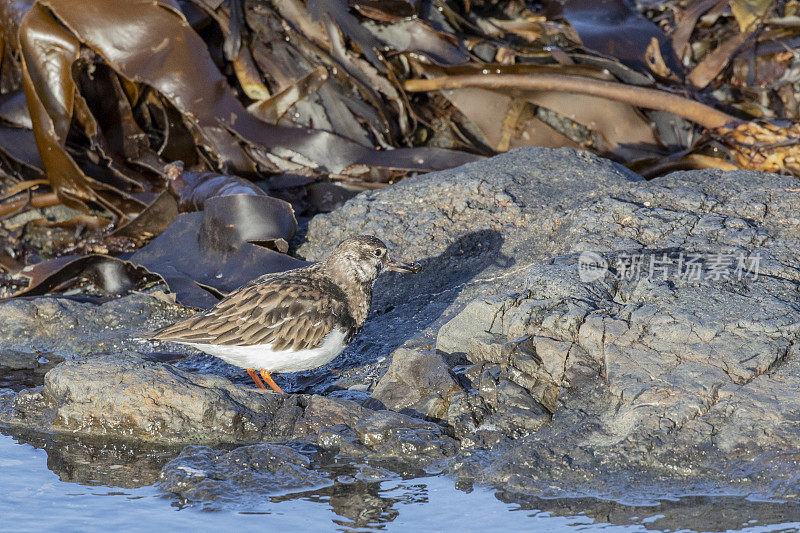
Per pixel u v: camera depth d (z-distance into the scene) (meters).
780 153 13.52
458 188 12.43
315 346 9.26
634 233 10.41
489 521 7.18
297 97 14.31
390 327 10.76
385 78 14.62
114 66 13.70
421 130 15.24
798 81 15.30
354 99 14.66
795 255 9.72
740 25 15.45
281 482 7.92
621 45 15.33
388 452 8.36
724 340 8.46
